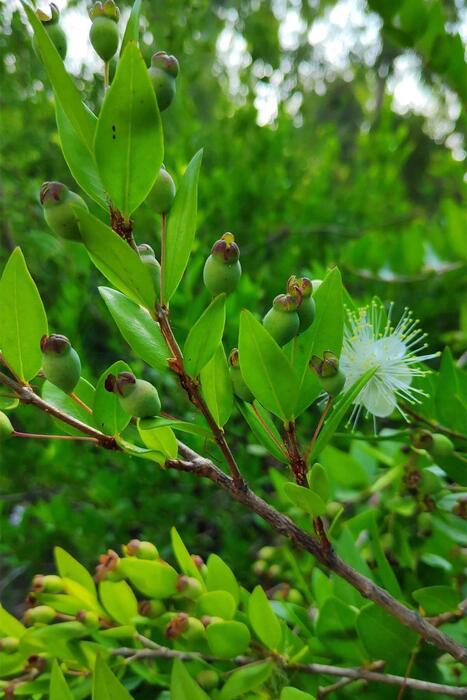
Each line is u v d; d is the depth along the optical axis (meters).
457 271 0.57
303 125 1.01
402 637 0.24
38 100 0.70
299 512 0.33
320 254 0.70
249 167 0.66
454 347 0.47
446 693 0.23
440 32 0.33
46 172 0.71
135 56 0.16
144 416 0.18
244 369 0.18
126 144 0.17
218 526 0.53
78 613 0.24
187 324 0.39
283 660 0.24
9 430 0.19
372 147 0.79
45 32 0.16
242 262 0.62
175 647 0.25
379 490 0.32
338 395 0.20
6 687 0.24
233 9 0.88
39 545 0.51
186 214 0.18
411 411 0.27
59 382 0.18
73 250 0.50
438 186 1.25
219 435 0.18
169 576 0.23
